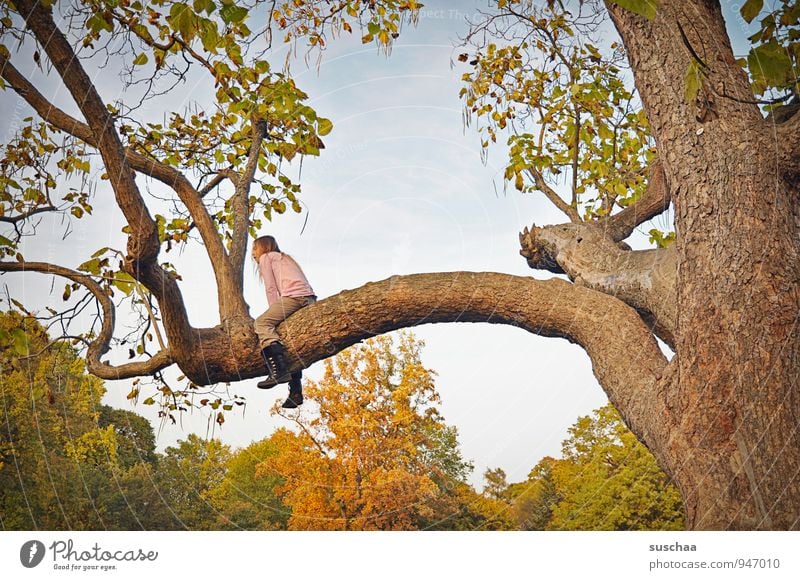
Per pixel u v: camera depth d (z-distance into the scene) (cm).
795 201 430
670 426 427
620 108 780
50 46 398
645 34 444
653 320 560
